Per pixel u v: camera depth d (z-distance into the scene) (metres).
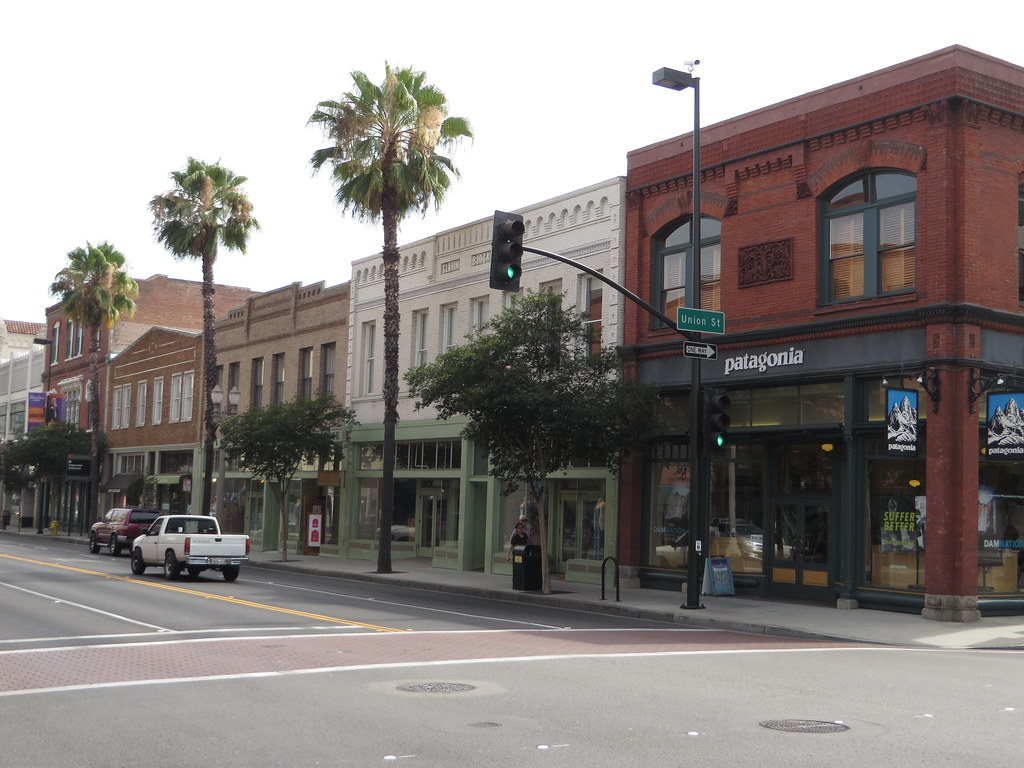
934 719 9.77
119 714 9.74
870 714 10.00
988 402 20.08
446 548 33.91
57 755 8.20
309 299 43.09
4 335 94.81
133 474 57.06
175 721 9.43
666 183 26.78
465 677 11.99
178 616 18.45
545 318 24.59
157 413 56.97
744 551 24.72
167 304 69.75
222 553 28.17
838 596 22.23
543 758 8.09
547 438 24.03
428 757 8.10
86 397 66.44
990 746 8.60
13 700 10.43
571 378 24.45
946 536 19.83
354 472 39.31
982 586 20.25
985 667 13.89
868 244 22.03
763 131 24.23
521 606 22.81
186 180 43.31
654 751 8.33
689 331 21.14
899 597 20.78
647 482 26.92
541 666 12.97
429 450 35.53
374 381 38.84
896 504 21.23
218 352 50.31
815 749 8.44
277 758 8.08
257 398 46.72
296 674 12.09
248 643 14.88
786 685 11.80
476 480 32.78
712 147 25.58
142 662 12.99
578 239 29.59
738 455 25.03
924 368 20.31
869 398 21.77
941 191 20.44
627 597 23.92
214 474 50.16
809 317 22.81
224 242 44.00
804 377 22.75
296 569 34.41
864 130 22.08
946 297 20.14
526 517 31.00
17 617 17.98
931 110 20.73
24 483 63.97
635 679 12.05
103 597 21.95
